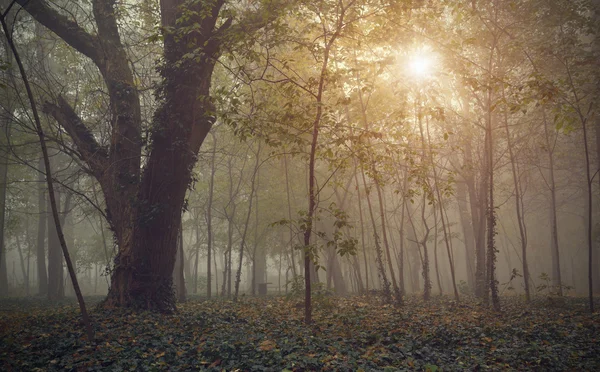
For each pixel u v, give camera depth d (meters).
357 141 11.11
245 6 13.75
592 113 14.68
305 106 11.06
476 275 24.95
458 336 9.98
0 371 7.27
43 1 15.78
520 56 17.44
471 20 17.75
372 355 7.86
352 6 11.40
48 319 12.19
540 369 7.73
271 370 6.75
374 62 12.09
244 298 24.03
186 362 7.47
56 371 7.19
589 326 11.81
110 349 8.38
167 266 15.02
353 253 10.47
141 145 15.15
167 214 14.87
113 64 15.97
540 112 20.41
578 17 16.81
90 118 20.64
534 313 15.02
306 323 11.24
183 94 14.68
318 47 10.94
